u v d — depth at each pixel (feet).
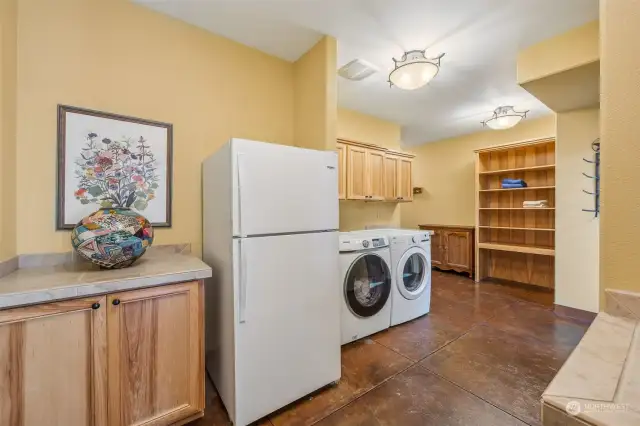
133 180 6.10
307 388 5.63
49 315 3.73
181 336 4.65
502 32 7.06
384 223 13.79
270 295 5.15
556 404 1.69
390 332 8.71
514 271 14.57
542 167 12.65
